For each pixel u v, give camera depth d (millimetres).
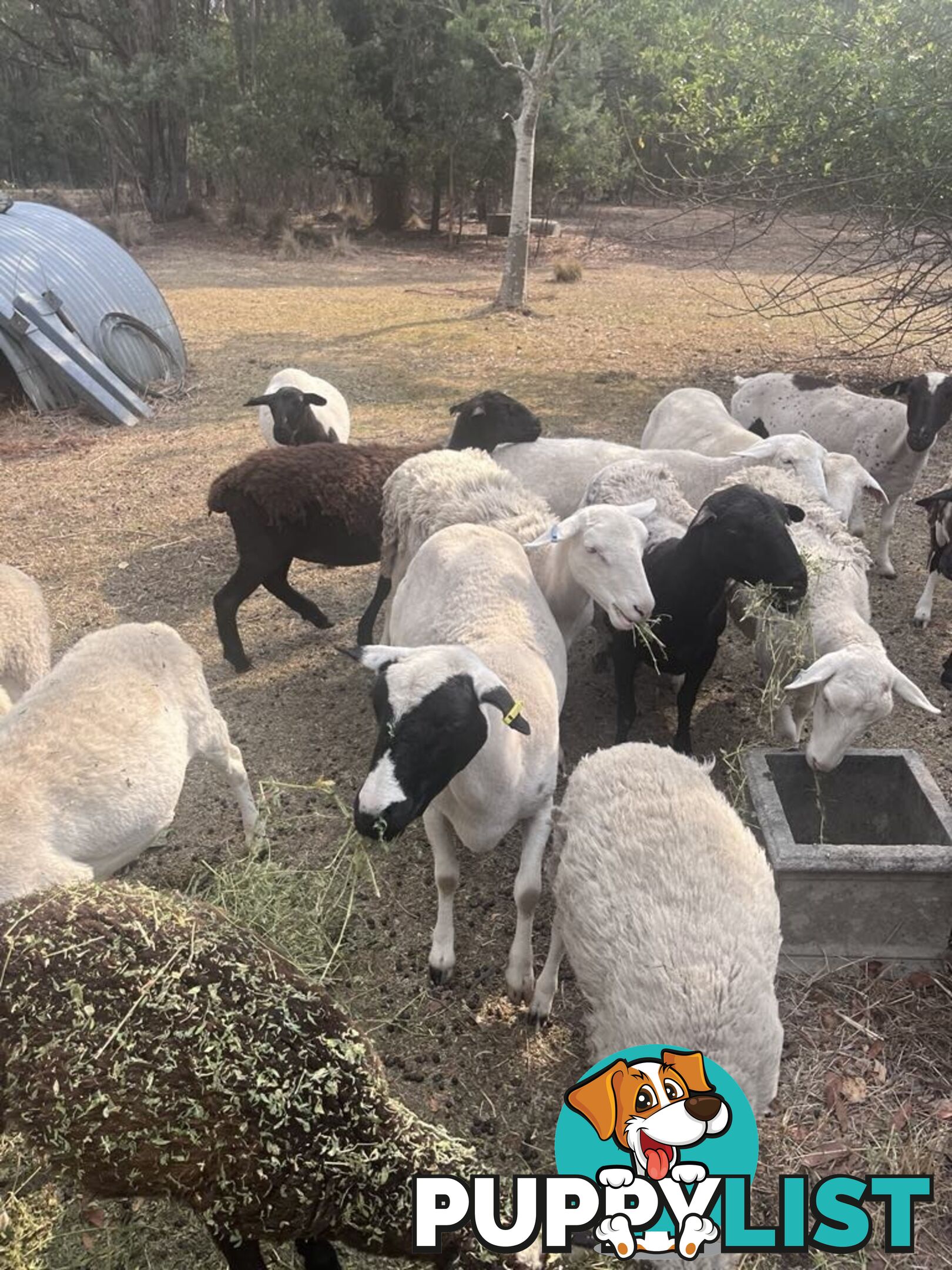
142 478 4738
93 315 5961
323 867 2295
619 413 5590
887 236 5238
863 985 1973
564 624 2645
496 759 1795
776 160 5148
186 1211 1557
